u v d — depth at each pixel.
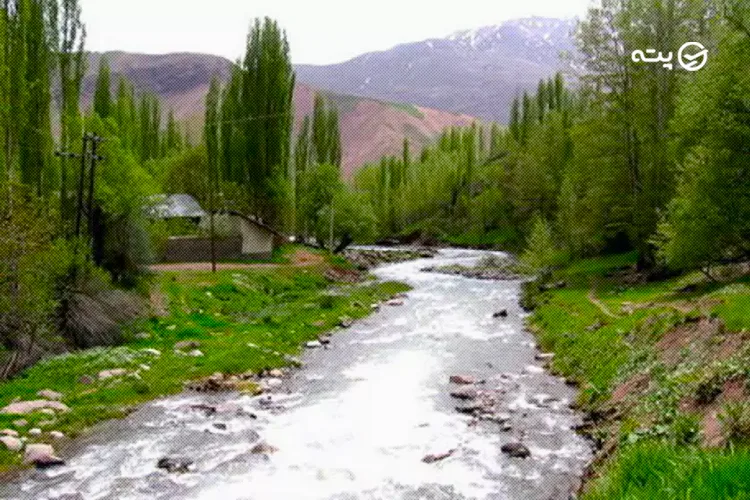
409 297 53.62
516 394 24.11
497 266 81.00
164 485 15.88
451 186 148.12
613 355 25.38
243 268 58.69
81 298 31.05
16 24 34.31
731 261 36.09
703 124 33.53
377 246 131.75
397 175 155.25
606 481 10.63
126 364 27.05
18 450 17.69
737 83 31.52
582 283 51.06
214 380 25.19
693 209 34.28
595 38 53.97
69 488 15.64
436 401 23.47
